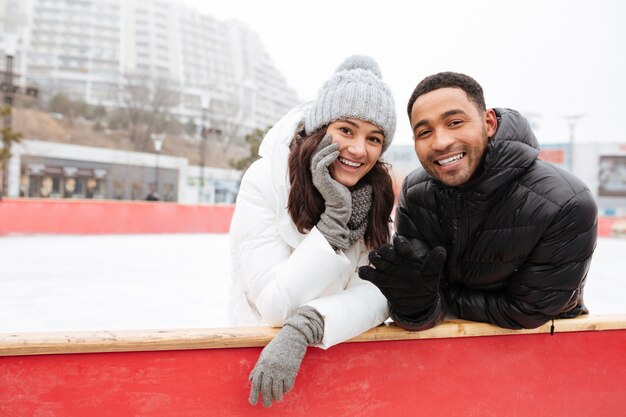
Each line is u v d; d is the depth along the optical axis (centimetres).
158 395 109
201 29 5988
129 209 1130
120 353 106
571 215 120
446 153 121
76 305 388
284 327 112
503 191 126
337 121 125
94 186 2942
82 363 104
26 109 3403
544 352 137
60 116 3634
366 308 121
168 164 3161
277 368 103
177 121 4191
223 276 552
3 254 701
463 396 131
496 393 133
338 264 117
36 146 2788
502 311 127
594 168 2853
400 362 125
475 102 122
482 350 132
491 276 131
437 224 138
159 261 669
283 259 126
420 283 110
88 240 944
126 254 736
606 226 1533
